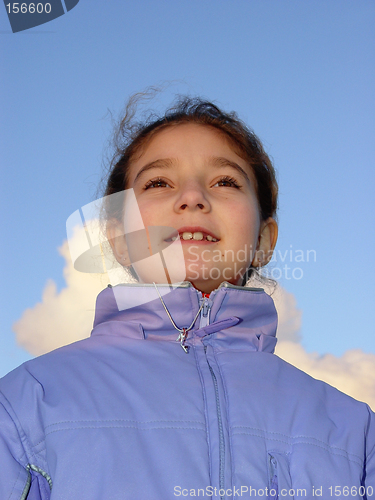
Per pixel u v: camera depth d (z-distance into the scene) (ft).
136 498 2.95
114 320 4.25
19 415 3.26
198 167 4.71
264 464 3.24
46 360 3.73
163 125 5.24
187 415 3.36
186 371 3.68
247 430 3.36
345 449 3.51
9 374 3.65
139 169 5.01
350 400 3.93
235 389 3.60
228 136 5.10
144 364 3.70
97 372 3.59
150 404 3.38
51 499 2.95
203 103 5.78
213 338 4.09
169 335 4.09
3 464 3.11
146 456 3.12
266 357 4.05
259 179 5.36
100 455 3.07
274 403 3.60
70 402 3.31
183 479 3.05
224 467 3.17
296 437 3.44
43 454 3.19
